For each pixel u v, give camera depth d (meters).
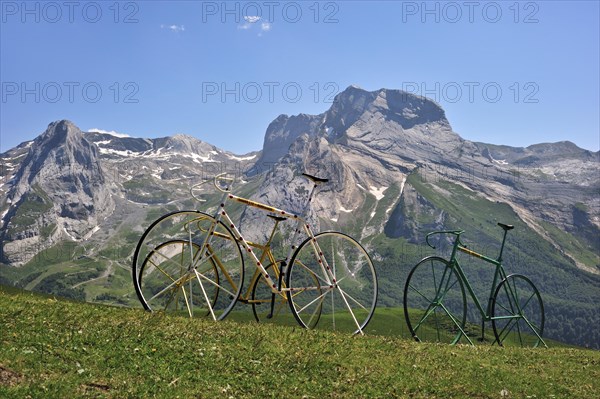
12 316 10.12
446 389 10.43
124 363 9.04
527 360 13.86
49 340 9.23
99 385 8.20
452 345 14.27
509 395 10.72
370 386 9.90
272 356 10.31
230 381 9.16
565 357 15.12
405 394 9.89
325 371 10.17
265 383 9.32
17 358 8.40
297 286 12.85
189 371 9.24
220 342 10.52
